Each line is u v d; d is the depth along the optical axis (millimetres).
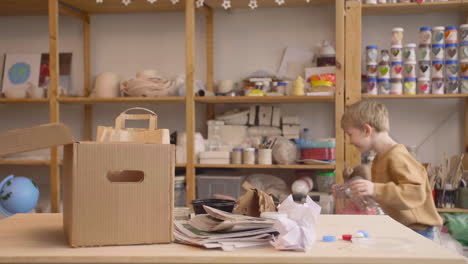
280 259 961
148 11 3465
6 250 1012
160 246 1047
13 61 3574
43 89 3254
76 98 3088
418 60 2949
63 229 1215
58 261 964
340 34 2801
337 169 2811
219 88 3223
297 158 3014
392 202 1840
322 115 3303
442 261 952
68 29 3559
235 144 3205
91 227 1035
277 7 3361
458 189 2861
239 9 3402
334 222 1336
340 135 2805
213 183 2955
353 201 2279
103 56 3537
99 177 1040
